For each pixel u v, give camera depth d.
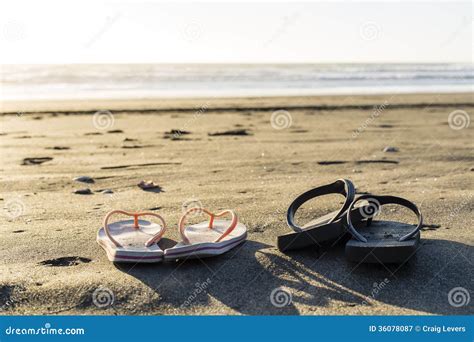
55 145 7.19
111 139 7.67
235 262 3.14
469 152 6.62
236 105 11.76
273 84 18.12
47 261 3.22
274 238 3.49
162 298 2.83
